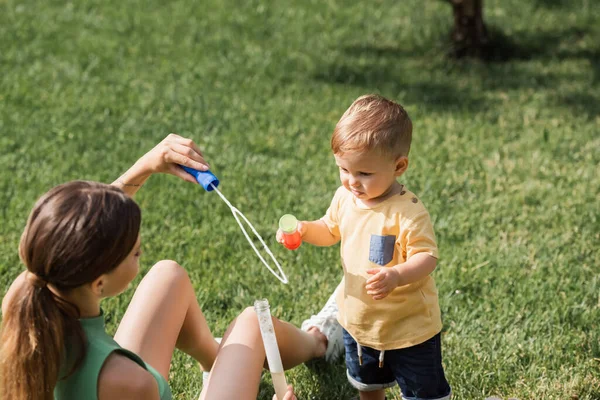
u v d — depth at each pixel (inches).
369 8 305.3
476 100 229.5
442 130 207.0
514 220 159.9
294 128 206.2
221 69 248.1
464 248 148.9
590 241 150.2
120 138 198.2
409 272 88.4
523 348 119.2
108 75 241.0
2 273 139.7
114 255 69.7
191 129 205.5
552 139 200.5
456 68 255.9
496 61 262.5
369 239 93.3
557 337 121.0
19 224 155.5
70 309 71.4
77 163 184.2
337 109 221.8
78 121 206.4
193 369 115.2
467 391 110.5
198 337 103.3
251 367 93.7
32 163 182.4
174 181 173.9
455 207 165.3
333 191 172.2
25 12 292.8
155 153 97.3
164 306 95.0
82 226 68.2
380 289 87.3
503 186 174.9
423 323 93.8
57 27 279.4
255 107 221.0
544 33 282.0
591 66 254.7
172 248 148.4
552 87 239.0
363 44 275.3
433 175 179.3
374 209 93.4
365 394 104.7
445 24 285.6
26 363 69.1
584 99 228.5
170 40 271.9
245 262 144.6
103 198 70.2
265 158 188.2
